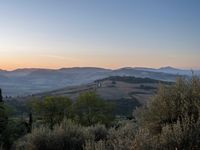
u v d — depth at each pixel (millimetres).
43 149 14297
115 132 11156
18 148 19859
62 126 15266
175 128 7168
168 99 8570
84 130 15453
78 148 14180
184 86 8664
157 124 8539
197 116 7879
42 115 53594
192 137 6996
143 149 6988
